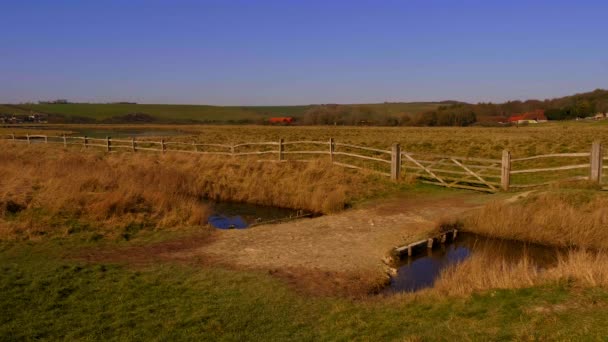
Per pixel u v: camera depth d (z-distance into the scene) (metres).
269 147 34.81
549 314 5.32
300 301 6.73
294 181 16.58
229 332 5.71
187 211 12.63
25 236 10.02
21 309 6.39
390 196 15.24
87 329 5.81
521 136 43.38
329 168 18.27
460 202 13.94
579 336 4.71
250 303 6.63
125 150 29.52
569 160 22.72
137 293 7.01
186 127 97.44
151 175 17.92
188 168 19.84
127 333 5.72
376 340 5.36
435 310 6.03
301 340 5.48
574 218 10.31
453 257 9.51
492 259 9.11
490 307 5.80
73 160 21.69
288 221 13.06
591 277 6.15
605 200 11.03
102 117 135.75
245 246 9.97
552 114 98.69
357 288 7.45
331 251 9.59
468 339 5.00
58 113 136.75
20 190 13.56
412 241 10.09
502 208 11.38
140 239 10.41
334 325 5.84
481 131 60.75
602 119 86.25
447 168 20.88
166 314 6.27
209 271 8.12
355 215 12.91
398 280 8.16
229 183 17.41
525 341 4.80
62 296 6.88
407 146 32.72
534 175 18.19
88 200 12.59
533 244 10.29
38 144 34.28
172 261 8.78
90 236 10.30
